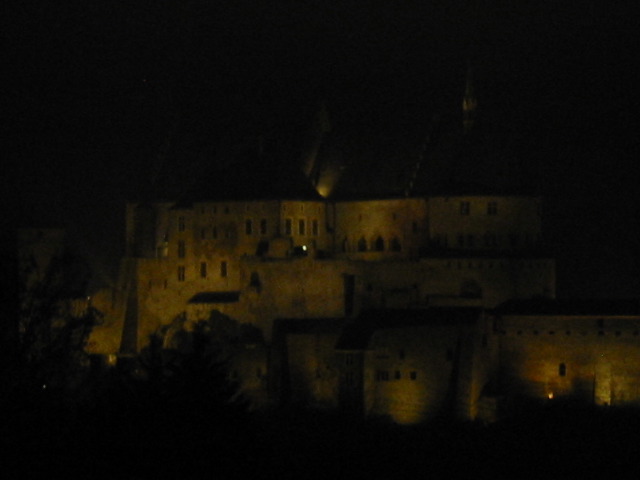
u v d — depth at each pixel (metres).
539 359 175.00
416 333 174.88
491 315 178.00
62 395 96.12
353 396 173.75
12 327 95.62
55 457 91.06
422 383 174.75
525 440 161.00
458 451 157.88
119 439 92.88
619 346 171.50
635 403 170.25
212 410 94.31
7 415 91.31
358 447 157.75
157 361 100.12
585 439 160.00
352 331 177.62
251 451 94.19
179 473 91.56
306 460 153.00
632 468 150.88
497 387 176.88
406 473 150.62
